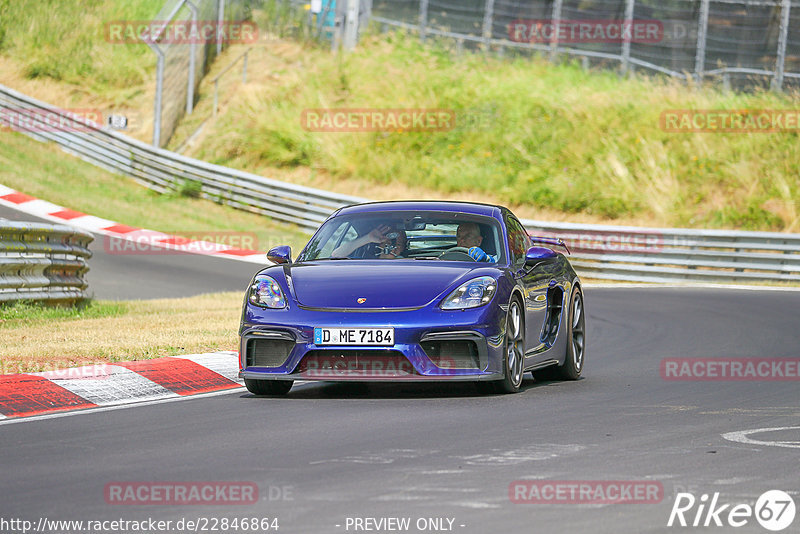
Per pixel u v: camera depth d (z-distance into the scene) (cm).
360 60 12519
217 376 3381
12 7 14175
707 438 2344
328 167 11288
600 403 2911
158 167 11025
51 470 2020
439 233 3362
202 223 9931
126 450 2227
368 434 2403
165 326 4447
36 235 4747
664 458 2114
